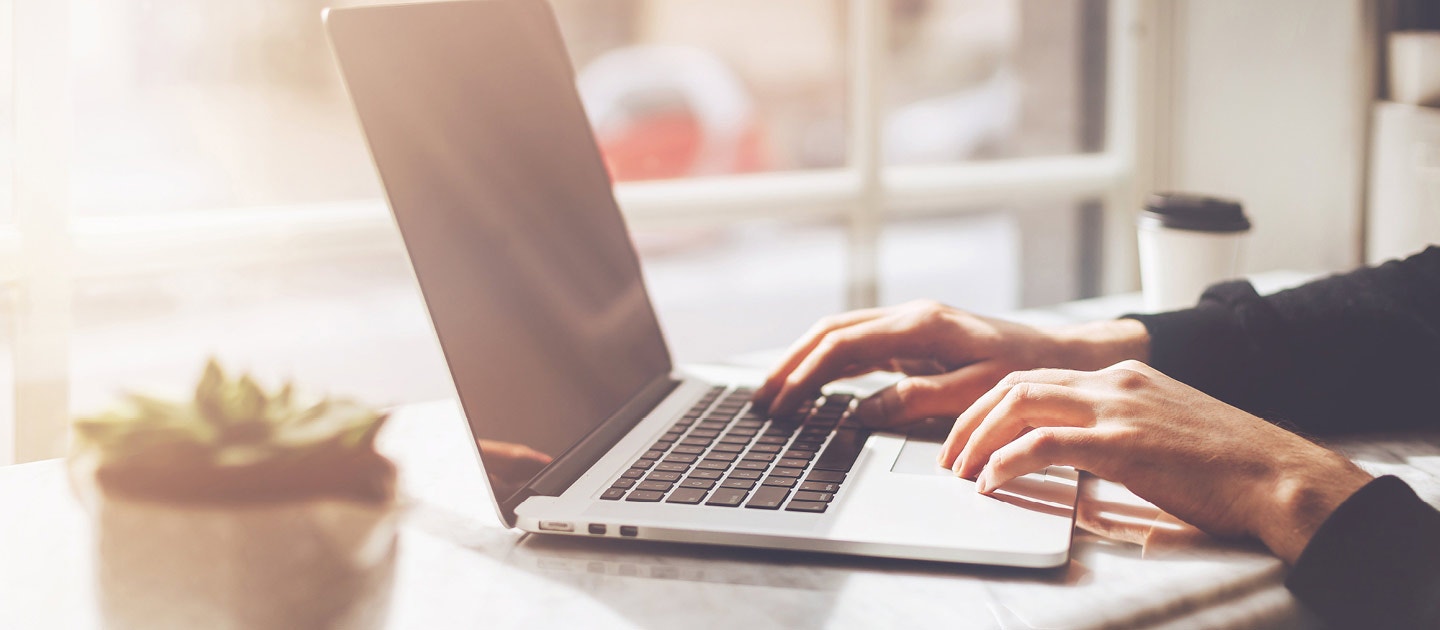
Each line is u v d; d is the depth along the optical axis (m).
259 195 2.03
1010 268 2.68
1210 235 0.92
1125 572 0.48
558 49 0.83
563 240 0.71
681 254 3.62
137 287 1.70
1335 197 1.59
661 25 3.42
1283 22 1.70
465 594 0.46
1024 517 0.51
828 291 3.25
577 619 0.44
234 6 1.99
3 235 1.23
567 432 0.61
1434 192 1.41
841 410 0.72
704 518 0.51
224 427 0.35
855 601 0.45
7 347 1.25
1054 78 2.44
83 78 1.30
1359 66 1.54
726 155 3.55
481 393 0.54
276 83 2.07
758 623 0.43
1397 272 0.73
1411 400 0.69
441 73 0.62
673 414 0.71
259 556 0.36
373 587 0.40
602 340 0.71
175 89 1.94
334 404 0.38
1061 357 0.69
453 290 0.55
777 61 3.59
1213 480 0.51
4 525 0.55
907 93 3.61
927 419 0.70
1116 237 2.15
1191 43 1.93
